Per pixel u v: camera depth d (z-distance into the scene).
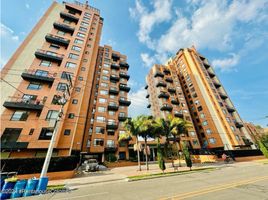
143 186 9.77
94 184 11.47
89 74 32.94
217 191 7.53
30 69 25.97
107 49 48.38
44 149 20.97
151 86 61.19
